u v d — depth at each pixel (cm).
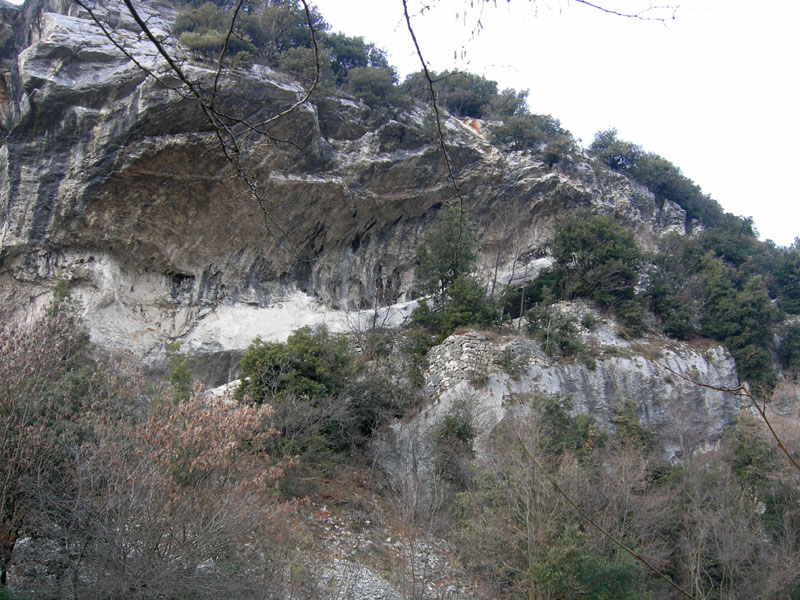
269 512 1198
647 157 4366
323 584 1252
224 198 2630
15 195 2483
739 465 2066
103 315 2545
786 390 2762
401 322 2827
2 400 1128
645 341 2836
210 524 1030
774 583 1560
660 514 1623
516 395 2159
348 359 2205
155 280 2753
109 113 2445
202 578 1015
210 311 2786
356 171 2903
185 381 1980
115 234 2598
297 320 2836
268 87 2534
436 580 1430
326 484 1794
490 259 3306
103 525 991
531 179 3328
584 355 2503
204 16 2847
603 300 2959
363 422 2114
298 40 3112
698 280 3350
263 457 1434
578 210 3244
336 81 3259
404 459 1938
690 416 2516
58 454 1116
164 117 2423
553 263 3131
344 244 3106
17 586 1018
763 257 4119
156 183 2542
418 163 3064
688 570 1606
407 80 3212
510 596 1377
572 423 2045
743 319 3106
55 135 2472
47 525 1030
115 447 1077
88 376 1404
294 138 2652
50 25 2522
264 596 1046
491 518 1459
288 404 1861
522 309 2859
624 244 3084
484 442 1908
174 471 1092
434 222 3231
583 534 1419
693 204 4469
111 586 948
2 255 2480
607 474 1722
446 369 2280
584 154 3816
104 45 2503
